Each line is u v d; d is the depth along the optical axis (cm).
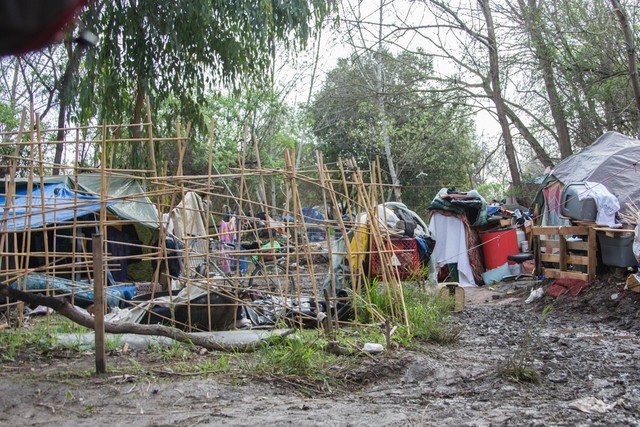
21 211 947
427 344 744
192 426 416
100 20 1433
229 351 651
